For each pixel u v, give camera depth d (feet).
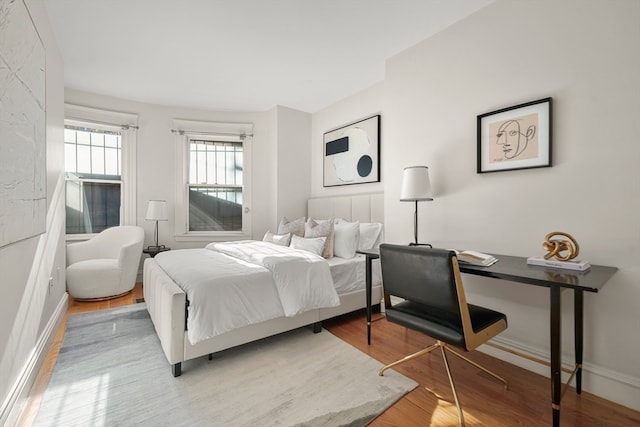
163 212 12.64
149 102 13.29
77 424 4.56
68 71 10.27
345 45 8.63
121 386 5.52
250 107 14.06
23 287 5.28
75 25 7.66
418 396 5.31
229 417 4.73
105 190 12.76
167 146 13.71
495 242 6.76
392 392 5.37
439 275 4.69
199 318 5.80
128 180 13.00
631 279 5.05
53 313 7.70
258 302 6.61
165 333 6.01
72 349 6.95
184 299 5.90
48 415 4.75
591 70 5.43
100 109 12.28
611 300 5.24
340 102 13.08
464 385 5.62
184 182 14.03
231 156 14.89
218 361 6.44
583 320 5.49
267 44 8.62
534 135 6.09
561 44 5.78
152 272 7.96
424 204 8.25
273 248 9.27
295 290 7.09
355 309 8.86
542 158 5.98
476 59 7.09
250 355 6.71
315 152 14.66
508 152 6.48
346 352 6.88
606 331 5.28
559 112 5.81
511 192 6.50
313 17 7.41
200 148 14.44
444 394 5.35
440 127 7.84
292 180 14.30
